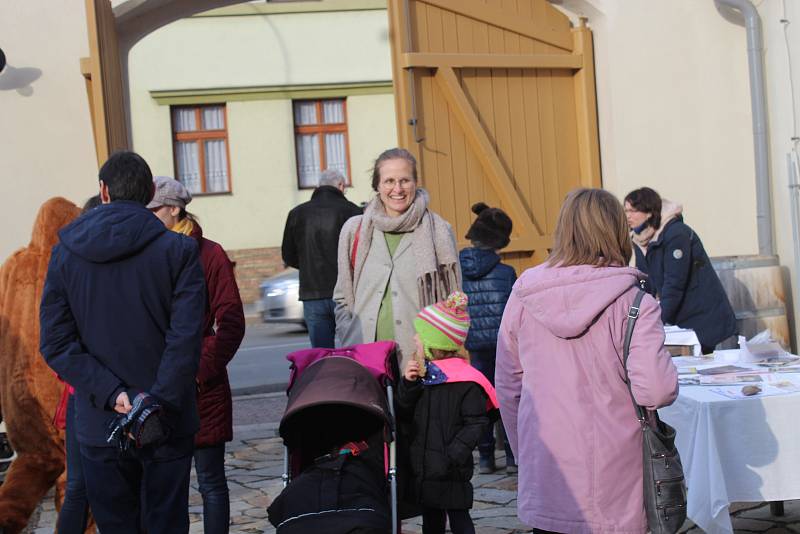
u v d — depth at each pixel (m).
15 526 4.68
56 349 3.53
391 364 4.16
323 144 23.97
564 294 3.31
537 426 3.37
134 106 23.23
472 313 6.25
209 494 4.59
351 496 3.55
